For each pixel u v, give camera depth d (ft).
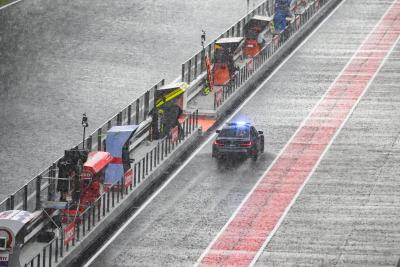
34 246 512.22
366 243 535.19
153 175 605.73
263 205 577.02
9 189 593.42
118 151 573.74
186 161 632.79
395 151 655.35
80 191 532.73
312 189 597.93
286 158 641.40
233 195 588.91
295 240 538.06
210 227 551.59
